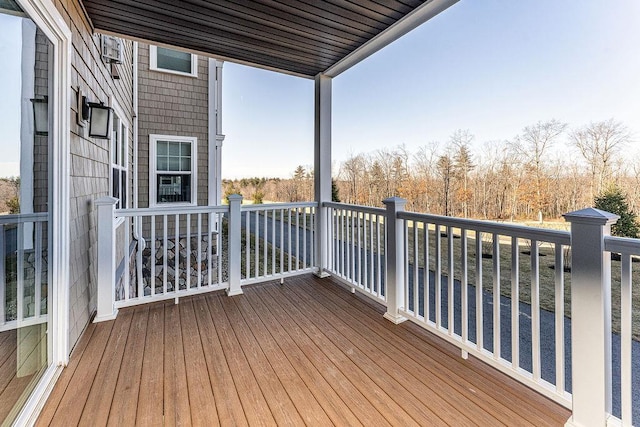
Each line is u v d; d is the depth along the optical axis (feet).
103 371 6.80
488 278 17.70
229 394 6.07
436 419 5.39
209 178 24.30
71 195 7.59
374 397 5.98
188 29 10.06
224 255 28.48
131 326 9.07
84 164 8.91
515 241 6.10
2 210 4.83
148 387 6.26
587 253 4.79
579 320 4.93
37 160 5.96
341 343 8.14
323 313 10.10
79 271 8.30
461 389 6.23
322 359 7.36
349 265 12.17
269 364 7.14
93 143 10.12
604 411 4.69
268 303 10.93
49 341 6.58
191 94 23.32
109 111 9.77
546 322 11.35
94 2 8.61
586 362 4.85
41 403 5.63
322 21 9.55
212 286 11.68
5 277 4.94
